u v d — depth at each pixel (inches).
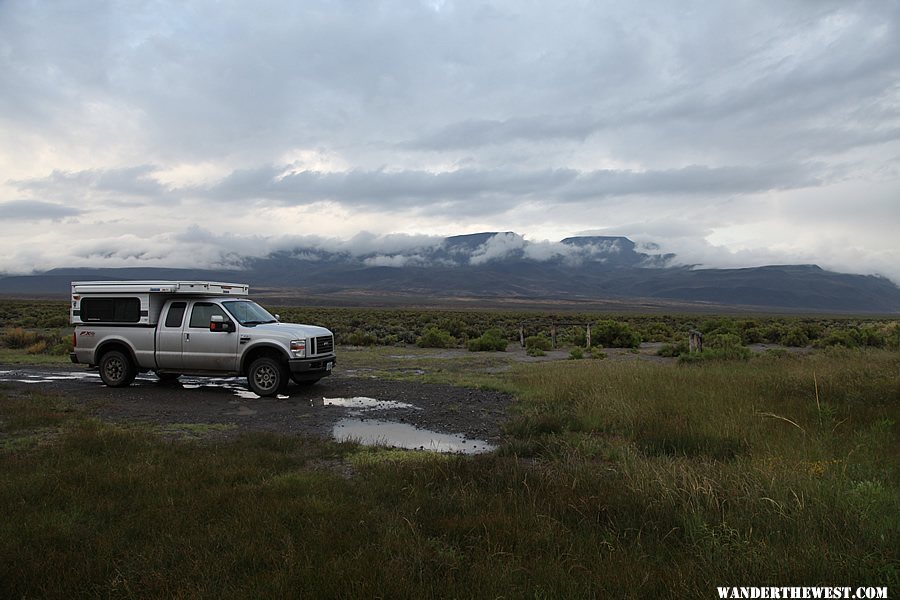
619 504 188.2
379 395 484.4
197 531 169.6
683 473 208.2
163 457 256.1
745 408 350.0
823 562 142.3
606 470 232.1
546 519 177.0
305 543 158.1
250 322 494.0
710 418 327.3
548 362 770.2
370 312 3093.0
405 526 172.2
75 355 519.2
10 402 407.2
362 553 150.9
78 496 201.0
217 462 248.5
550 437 313.1
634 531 170.1
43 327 1501.0
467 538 165.0
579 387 458.6
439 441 325.4
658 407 362.0
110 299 511.2
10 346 943.7
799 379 432.5
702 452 270.8
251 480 226.2
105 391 495.2
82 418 361.7
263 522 174.4
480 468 233.8
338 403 446.9
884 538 152.8
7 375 601.3
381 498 203.5
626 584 134.8
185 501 195.6
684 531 167.3
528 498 198.5
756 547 151.9
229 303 499.5
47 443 292.4
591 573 141.1
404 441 323.9
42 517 179.5
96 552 155.6
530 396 457.1
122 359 506.3
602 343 1125.7
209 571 142.9
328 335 513.0
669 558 152.9
